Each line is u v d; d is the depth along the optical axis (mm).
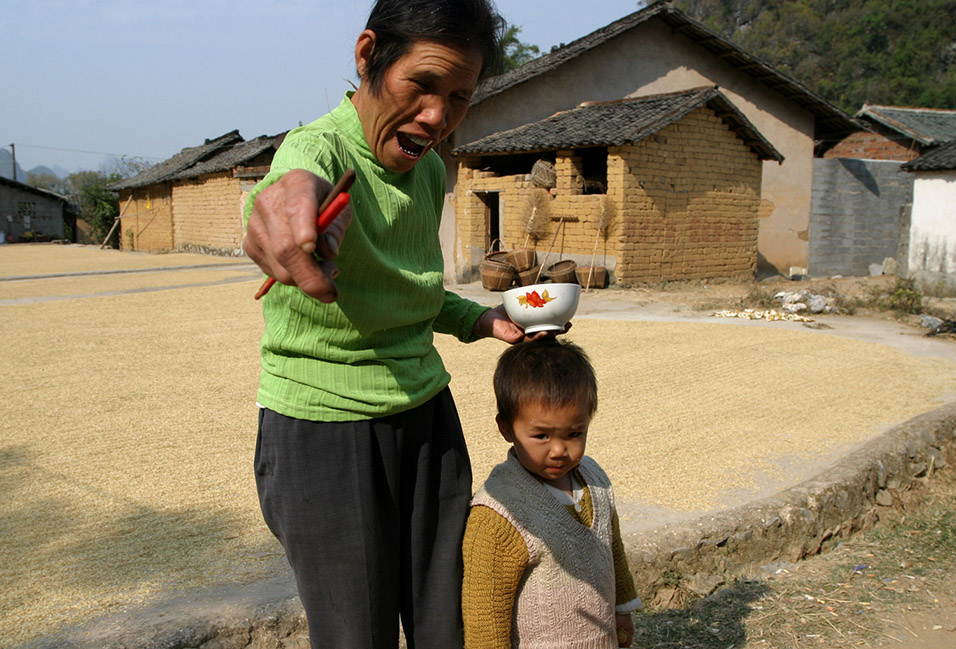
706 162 14758
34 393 6137
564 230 14398
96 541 3412
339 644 1705
